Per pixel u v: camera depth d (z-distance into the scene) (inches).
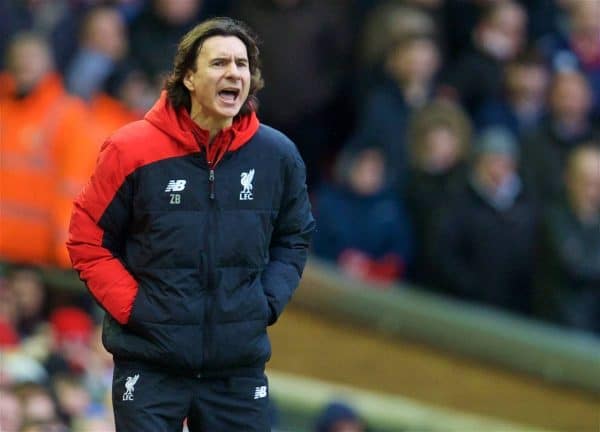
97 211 668.7
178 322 663.8
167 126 665.0
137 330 666.8
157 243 664.4
